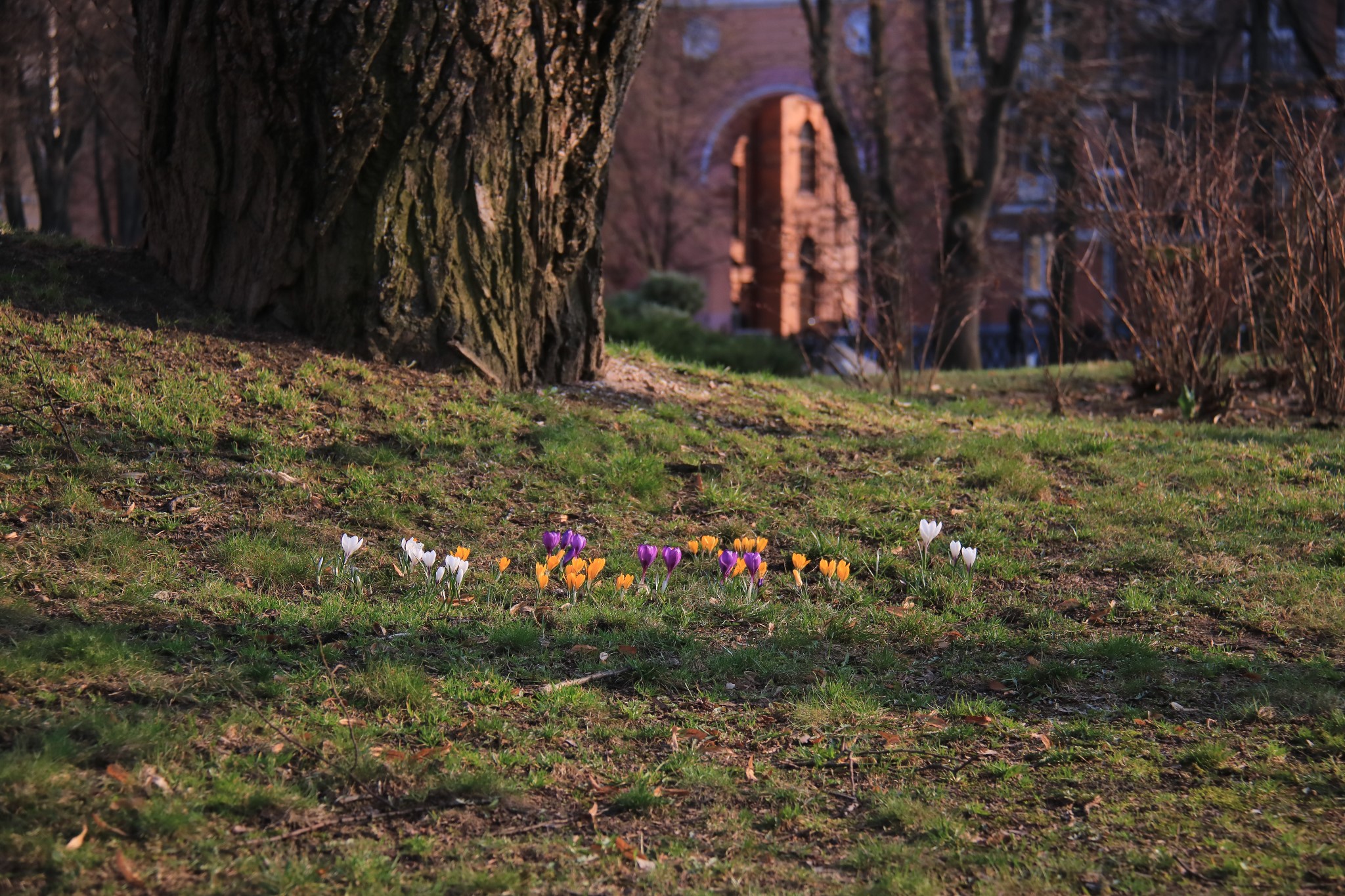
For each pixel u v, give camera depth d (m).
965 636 5.23
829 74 20.14
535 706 4.28
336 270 7.91
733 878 3.27
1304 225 10.20
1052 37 23.23
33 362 6.83
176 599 4.86
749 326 38.50
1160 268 10.94
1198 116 11.12
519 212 8.20
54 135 21.52
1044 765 4.01
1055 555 6.41
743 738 4.19
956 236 18.98
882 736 4.20
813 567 6.05
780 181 37.44
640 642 4.93
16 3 15.65
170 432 6.50
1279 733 4.21
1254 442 8.76
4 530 5.24
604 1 8.06
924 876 3.22
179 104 7.95
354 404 7.37
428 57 7.61
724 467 7.45
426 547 5.88
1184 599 5.69
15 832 3.12
